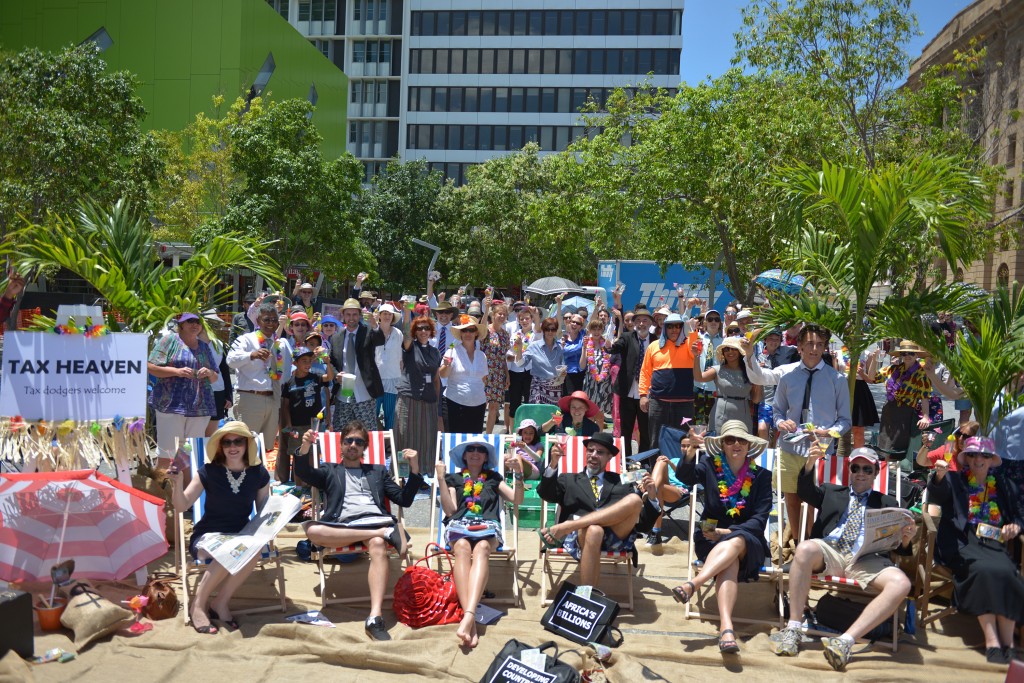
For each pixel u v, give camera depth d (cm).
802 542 532
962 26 3325
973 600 510
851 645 485
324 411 863
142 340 622
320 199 2638
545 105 6247
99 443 605
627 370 963
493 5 6259
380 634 504
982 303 714
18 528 539
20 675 430
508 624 539
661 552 695
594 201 2031
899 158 1784
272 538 529
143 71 3662
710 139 1822
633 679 457
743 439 555
